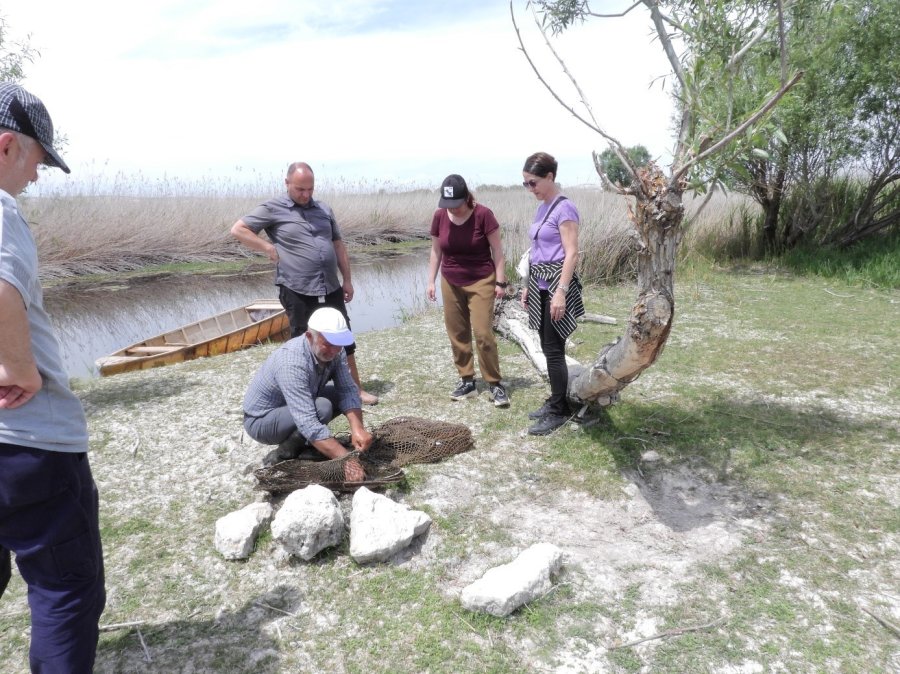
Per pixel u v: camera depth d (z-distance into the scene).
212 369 6.37
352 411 3.72
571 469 3.85
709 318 7.75
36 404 1.82
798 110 9.53
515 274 10.36
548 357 4.21
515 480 3.74
